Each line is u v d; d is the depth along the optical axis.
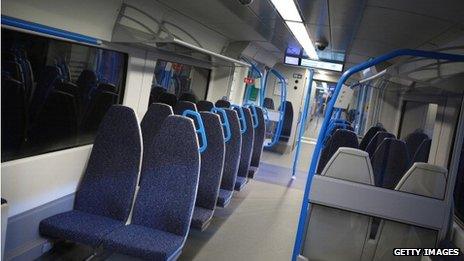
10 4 2.12
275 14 3.91
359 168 2.55
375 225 2.74
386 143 3.52
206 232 3.83
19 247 2.43
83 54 3.00
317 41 5.34
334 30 4.40
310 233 2.68
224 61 4.86
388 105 4.57
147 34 3.23
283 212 4.84
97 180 2.75
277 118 9.10
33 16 2.31
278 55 8.34
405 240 2.56
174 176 2.65
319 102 19.02
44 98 2.63
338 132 4.48
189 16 4.61
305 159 9.33
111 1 3.01
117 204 2.70
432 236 2.52
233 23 4.80
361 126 6.42
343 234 2.65
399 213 2.49
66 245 2.88
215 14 4.32
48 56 2.62
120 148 2.73
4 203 1.61
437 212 2.46
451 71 2.45
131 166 2.70
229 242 3.67
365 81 5.22
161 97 4.60
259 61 8.10
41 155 2.61
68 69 2.84
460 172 2.90
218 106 5.48
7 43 2.29
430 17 3.13
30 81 2.49
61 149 2.84
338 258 2.67
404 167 3.46
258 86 7.26
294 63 7.45
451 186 2.45
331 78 9.65
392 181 3.48
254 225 4.24
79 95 3.01
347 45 5.46
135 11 3.42
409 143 3.79
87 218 2.63
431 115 3.34
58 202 2.72
